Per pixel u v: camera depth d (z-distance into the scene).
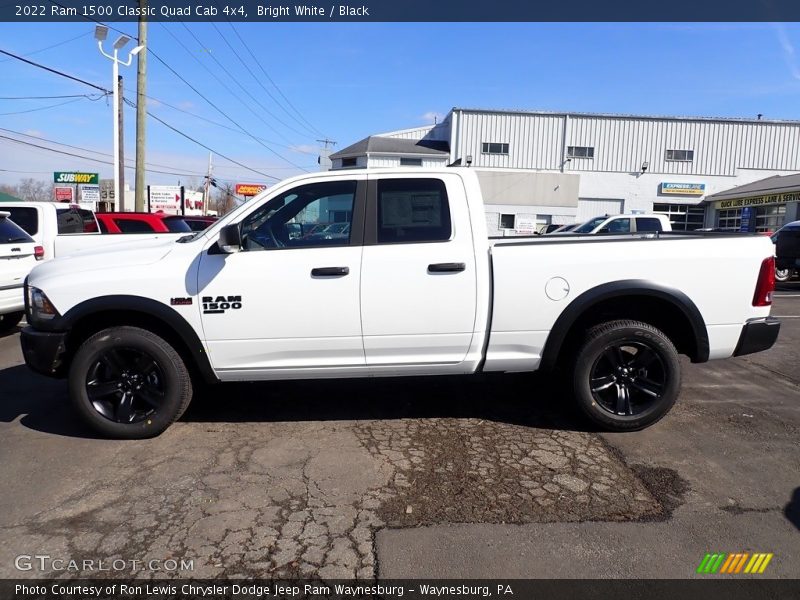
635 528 3.01
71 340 4.12
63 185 39.44
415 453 3.94
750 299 4.12
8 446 4.05
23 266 7.44
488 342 4.14
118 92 23.69
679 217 36.28
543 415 4.67
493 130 35.88
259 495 3.35
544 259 4.04
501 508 3.21
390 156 37.53
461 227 4.10
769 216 29.94
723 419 4.60
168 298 3.96
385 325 4.05
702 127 35.62
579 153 35.94
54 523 3.04
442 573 2.64
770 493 3.38
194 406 4.89
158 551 2.80
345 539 2.91
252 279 3.95
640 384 4.24
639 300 4.29
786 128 35.47
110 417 4.13
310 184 4.16
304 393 5.23
